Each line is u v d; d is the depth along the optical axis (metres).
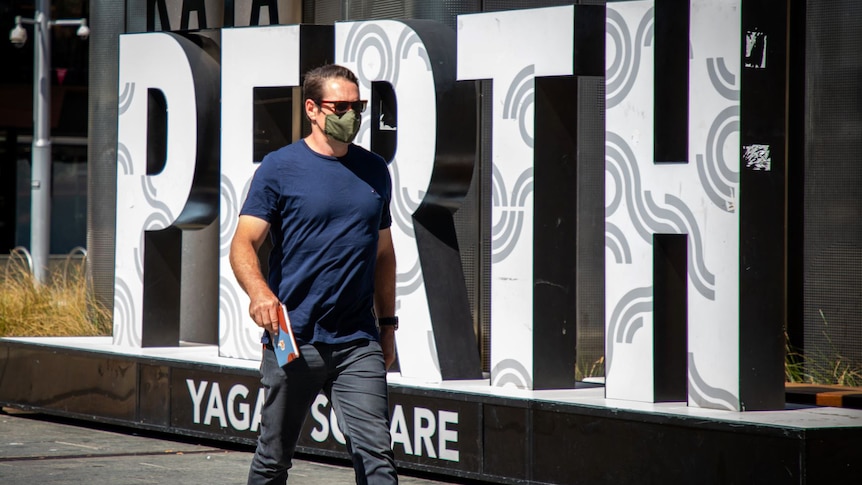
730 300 21.47
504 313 25.00
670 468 20.81
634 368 22.89
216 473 25.27
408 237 26.64
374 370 16.89
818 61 29.28
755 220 21.55
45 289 44.50
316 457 27.50
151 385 29.67
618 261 23.22
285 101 30.16
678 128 23.25
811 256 29.36
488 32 25.28
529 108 24.61
